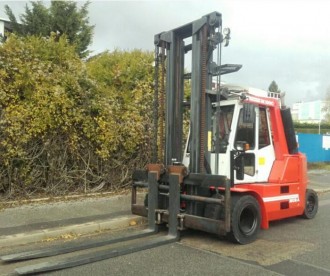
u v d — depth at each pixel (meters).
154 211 7.36
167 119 7.72
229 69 7.38
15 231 7.06
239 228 6.71
